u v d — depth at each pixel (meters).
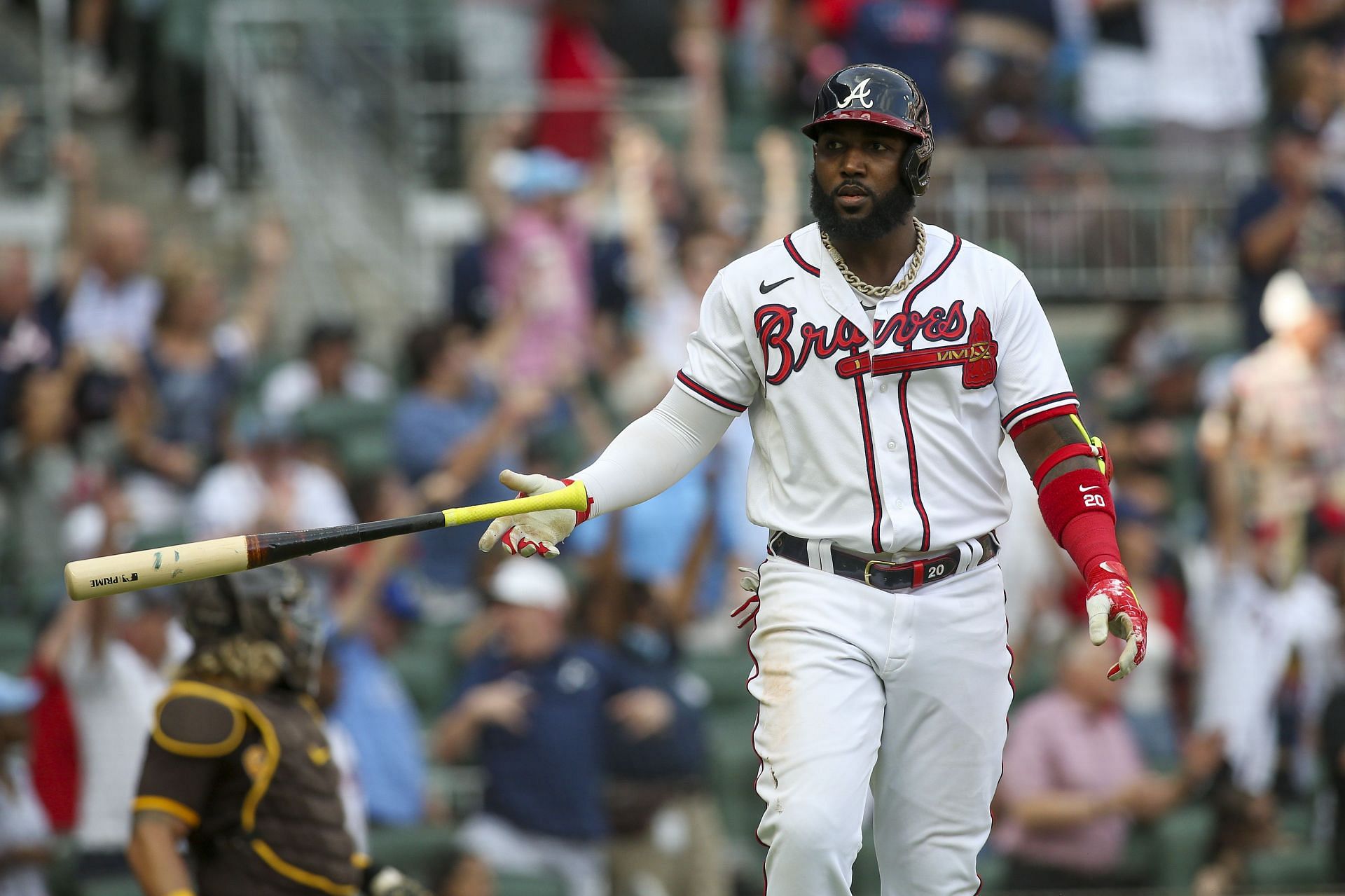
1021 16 40.28
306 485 28.91
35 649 26.47
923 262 11.79
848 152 11.37
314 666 16.03
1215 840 26.88
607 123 39.06
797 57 41.53
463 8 45.19
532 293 33.91
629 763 25.55
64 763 23.56
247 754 15.34
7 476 30.81
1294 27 41.72
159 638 24.31
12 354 31.69
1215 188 40.16
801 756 11.45
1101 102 41.47
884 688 11.89
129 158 41.16
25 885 22.72
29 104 39.00
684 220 36.03
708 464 29.05
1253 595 29.11
